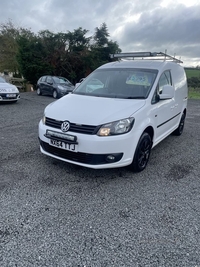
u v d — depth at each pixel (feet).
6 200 8.79
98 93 13.05
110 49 78.13
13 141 15.85
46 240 6.85
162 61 15.33
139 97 12.05
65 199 9.03
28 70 66.23
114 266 6.00
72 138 9.86
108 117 9.91
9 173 11.02
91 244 6.75
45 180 10.48
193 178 11.34
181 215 8.30
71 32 69.15
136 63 14.89
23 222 7.60
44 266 5.94
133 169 11.35
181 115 18.54
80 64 70.85
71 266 5.96
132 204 8.87
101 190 9.81
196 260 6.29
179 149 15.78
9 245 6.61
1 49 90.53
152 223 7.80
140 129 10.68
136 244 6.82
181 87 17.44
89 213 8.21
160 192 9.86
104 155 9.78
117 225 7.63
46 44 67.15
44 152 11.48
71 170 11.59
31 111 28.37
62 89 41.70
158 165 12.80
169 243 6.90
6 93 31.83
